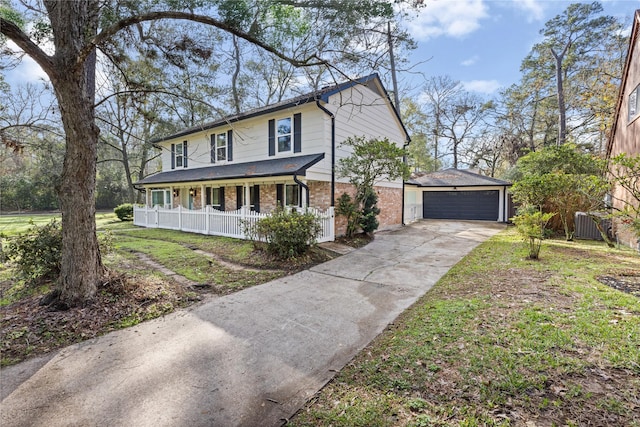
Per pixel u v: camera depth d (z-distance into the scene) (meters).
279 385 2.82
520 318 3.89
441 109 31.92
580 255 7.89
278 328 4.08
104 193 33.75
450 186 19.89
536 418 2.24
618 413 2.24
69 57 4.21
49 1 4.42
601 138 22.45
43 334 3.76
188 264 7.45
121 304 4.62
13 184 28.62
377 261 8.13
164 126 17.52
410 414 2.35
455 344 3.35
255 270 7.09
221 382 2.88
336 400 2.57
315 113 11.20
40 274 5.49
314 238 8.31
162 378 2.95
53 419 2.39
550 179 10.73
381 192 14.73
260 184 13.58
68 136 4.43
